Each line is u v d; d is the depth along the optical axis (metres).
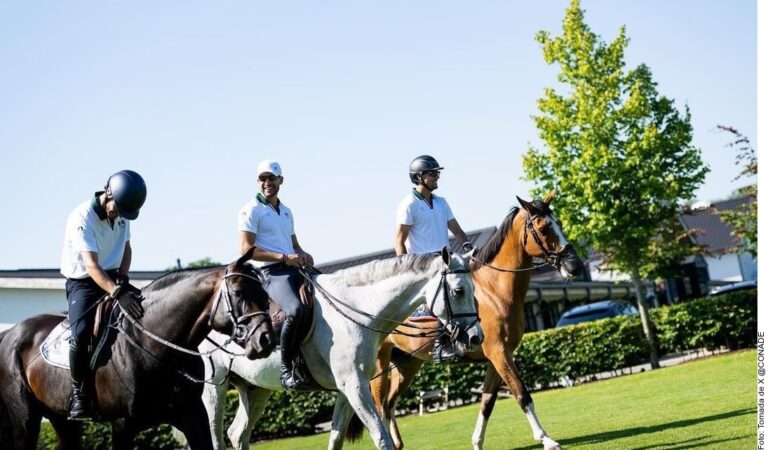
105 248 6.61
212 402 8.37
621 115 20.75
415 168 8.66
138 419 6.21
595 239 20.89
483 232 31.69
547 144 21.42
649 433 8.91
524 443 9.73
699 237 55.56
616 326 19.67
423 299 6.88
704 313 19.83
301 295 7.07
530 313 32.94
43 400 6.66
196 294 6.22
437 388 18.69
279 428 17.47
